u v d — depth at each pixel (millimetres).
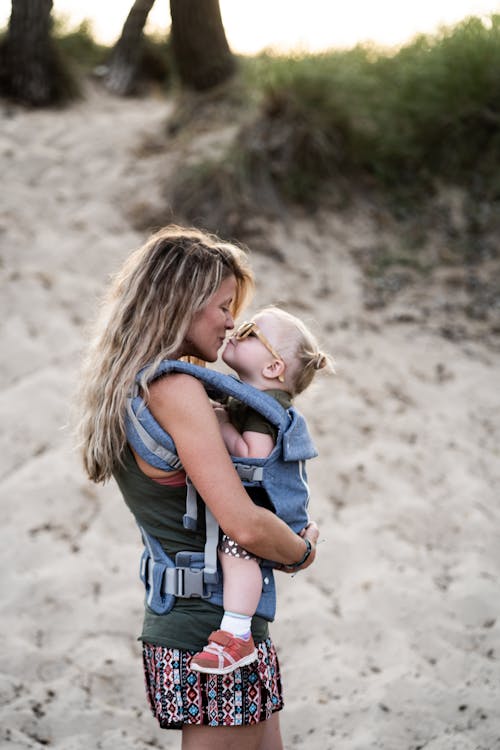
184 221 6242
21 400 4730
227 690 1892
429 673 3309
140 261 1989
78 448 2037
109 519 4125
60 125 7316
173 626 1921
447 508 4410
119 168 6742
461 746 2922
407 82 7125
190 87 7605
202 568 1913
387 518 4293
